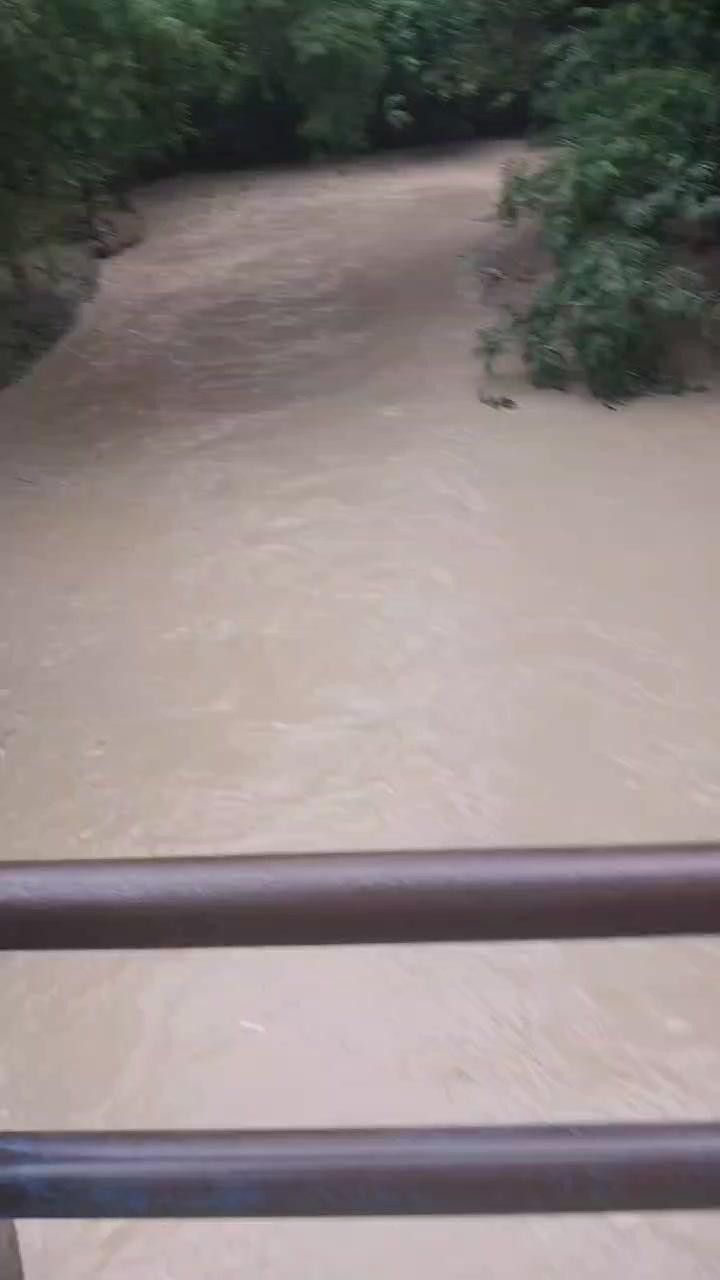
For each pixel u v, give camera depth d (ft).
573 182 20.62
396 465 17.99
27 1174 3.21
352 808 11.09
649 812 10.80
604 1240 7.31
